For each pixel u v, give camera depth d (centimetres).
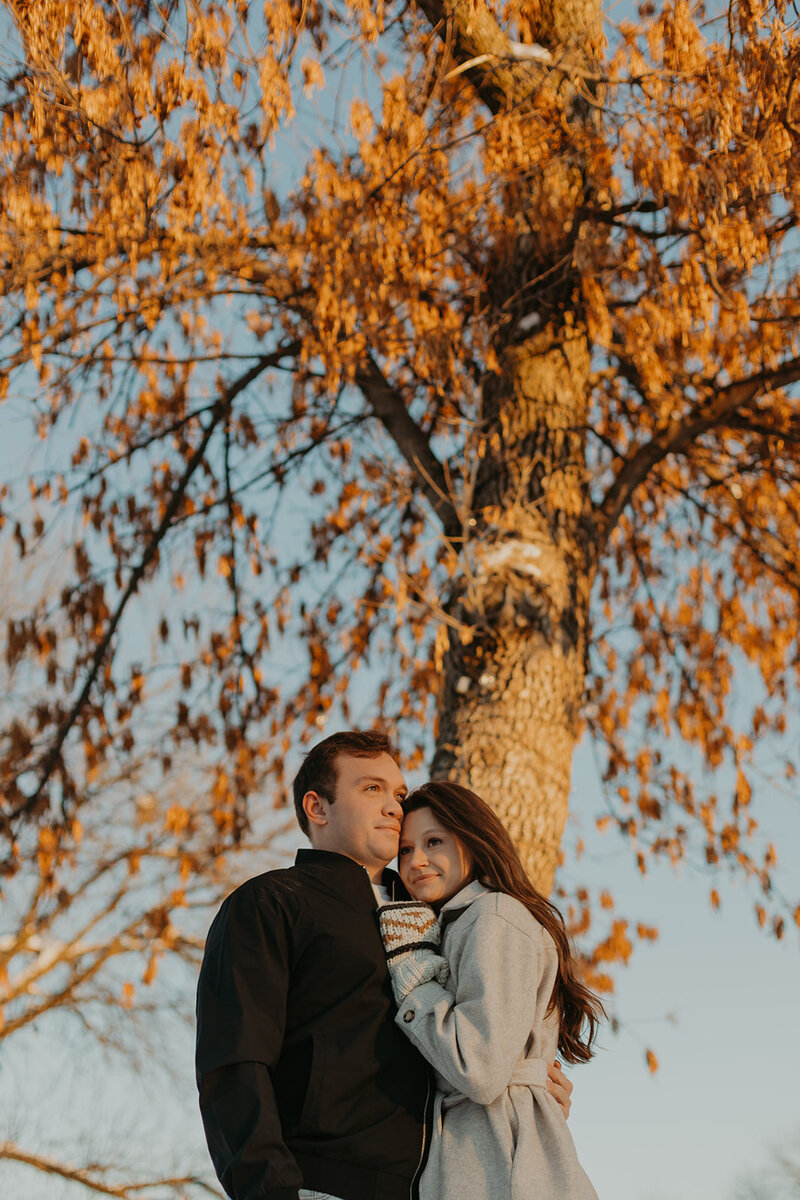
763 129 520
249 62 496
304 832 314
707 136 517
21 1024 1195
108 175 552
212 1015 262
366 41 516
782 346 622
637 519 866
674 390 680
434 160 562
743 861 727
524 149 571
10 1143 1156
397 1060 268
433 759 592
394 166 551
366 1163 253
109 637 744
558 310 641
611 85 539
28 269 556
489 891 298
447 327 601
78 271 605
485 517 600
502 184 584
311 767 310
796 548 792
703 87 527
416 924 285
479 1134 265
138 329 687
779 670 825
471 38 557
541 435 626
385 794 305
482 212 608
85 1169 1166
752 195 516
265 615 777
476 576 579
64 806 742
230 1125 245
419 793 317
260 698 769
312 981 270
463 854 309
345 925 277
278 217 588
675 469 834
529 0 584
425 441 679
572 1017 309
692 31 528
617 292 645
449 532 647
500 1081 258
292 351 717
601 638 822
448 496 646
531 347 639
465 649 588
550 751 568
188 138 519
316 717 785
